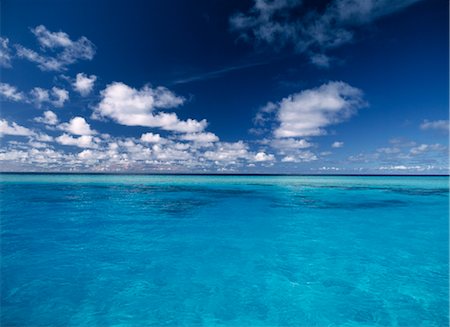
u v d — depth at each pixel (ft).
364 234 36.70
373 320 16.55
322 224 42.96
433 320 16.44
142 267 24.61
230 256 27.89
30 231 36.96
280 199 73.00
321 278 22.47
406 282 21.66
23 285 20.59
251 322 16.34
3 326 15.57
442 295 19.44
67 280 21.63
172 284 21.20
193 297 19.22
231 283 21.45
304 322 16.39
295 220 45.75
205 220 45.42
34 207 55.67
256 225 42.11
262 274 23.27
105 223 42.29
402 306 18.08
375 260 26.68
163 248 30.30
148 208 56.49
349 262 26.17
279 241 33.27
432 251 29.53
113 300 18.58
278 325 16.03
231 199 72.69
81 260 26.13
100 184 122.52
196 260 26.61
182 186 119.24
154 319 16.51
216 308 17.81
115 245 31.14
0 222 42.37
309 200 71.26
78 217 46.44
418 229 39.70
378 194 86.12
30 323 15.85
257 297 19.25
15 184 113.80
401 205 61.93
